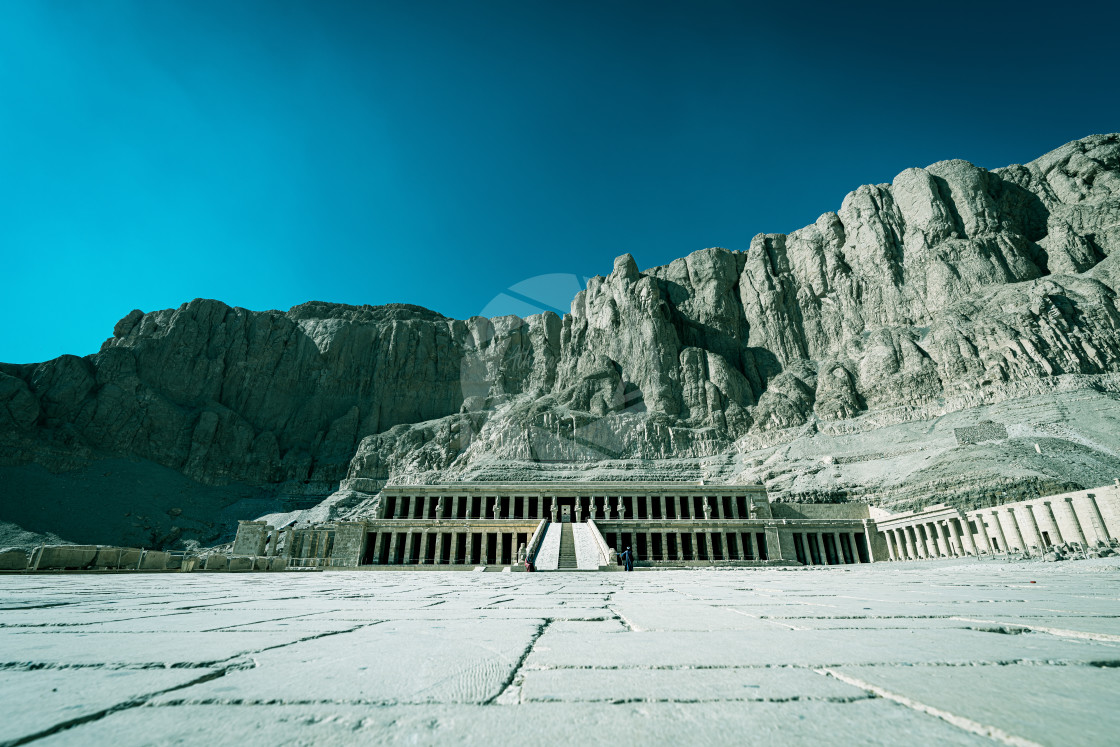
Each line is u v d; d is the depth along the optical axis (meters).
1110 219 115.56
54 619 6.08
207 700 2.69
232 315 161.62
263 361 157.25
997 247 120.00
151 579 22.17
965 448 80.75
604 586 16.09
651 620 5.96
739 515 81.75
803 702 2.65
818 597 9.43
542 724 2.33
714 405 128.25
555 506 78.19
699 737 2.11
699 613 6.71
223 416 141.62
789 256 156.00
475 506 79.38
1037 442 75.56
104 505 112.69
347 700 2.75
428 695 2.85
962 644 4.11
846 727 2.22
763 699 2.71
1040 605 7.07
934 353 109.12
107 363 137.12
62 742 1.94
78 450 118.81
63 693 2.76
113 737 2.04
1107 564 23.70
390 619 6.21
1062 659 3.46
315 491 137.00
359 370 165.00
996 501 66.50
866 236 139.25
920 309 123.38
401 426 149.25
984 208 126.56
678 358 139.50
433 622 5.91
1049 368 92.19
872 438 103.00
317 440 148.50
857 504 79.38
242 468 137.12
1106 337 94.25
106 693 2.77
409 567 50.53
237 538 74.12
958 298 117.31
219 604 8.48
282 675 3.31
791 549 66.19
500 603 8.73
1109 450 69.56
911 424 101.50
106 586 15.01
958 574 22.92
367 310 185.00
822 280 143.75
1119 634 4.30
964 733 2.08
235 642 4.46
